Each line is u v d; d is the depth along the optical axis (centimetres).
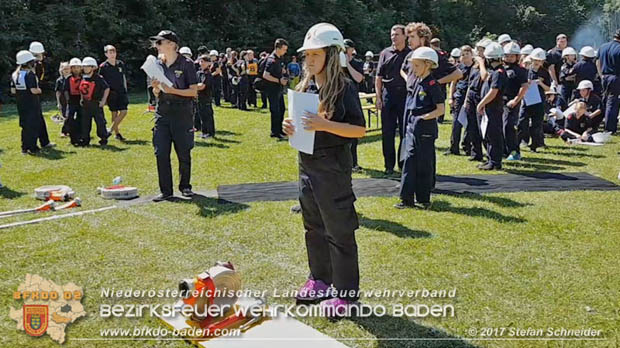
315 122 334
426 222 546
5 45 2262
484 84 786
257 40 3169
